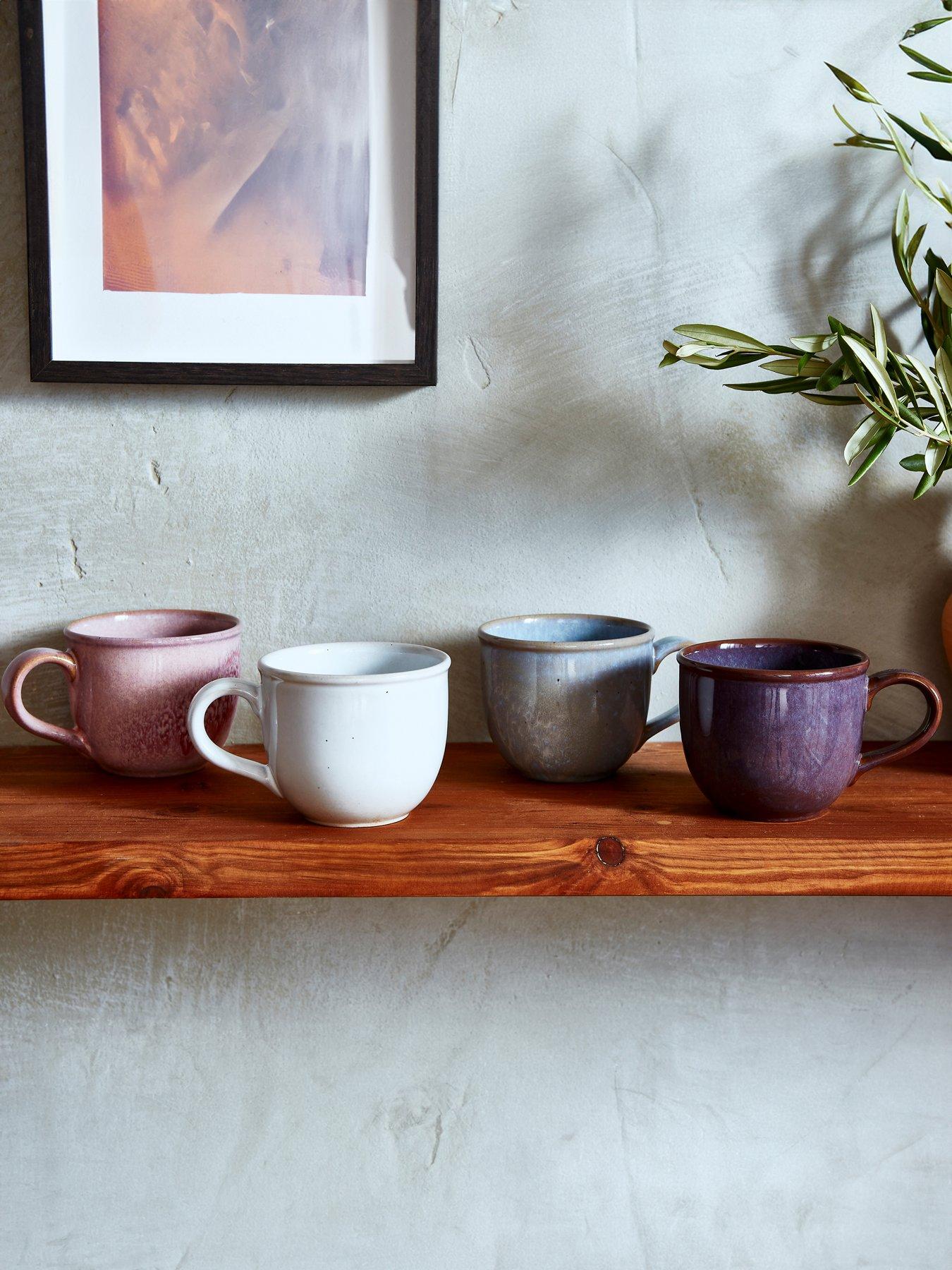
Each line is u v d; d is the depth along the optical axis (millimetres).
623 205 635
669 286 642
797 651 589
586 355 646
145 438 640
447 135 624
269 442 645
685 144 632
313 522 653
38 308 604
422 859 503
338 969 698
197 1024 696
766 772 509
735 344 571
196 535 651
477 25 617
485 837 507
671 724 600
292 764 506
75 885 502
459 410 648
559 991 707
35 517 643
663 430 656
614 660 564
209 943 689
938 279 571
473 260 635
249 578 656
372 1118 712
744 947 710
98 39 596
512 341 644
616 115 627
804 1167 729
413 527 657
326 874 503
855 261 645
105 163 604
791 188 638
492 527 659
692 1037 716
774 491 665
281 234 615
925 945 713
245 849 502
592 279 640
